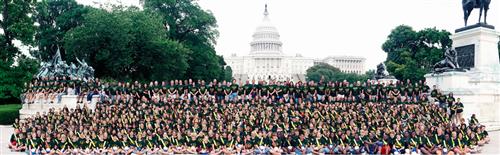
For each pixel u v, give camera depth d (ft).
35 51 277.64
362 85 139.95
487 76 153.89
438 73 157.17
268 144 100.53
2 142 117.29
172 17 311.68
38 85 154.40
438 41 352.69
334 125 109.91
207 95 135.64
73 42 236.84
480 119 144.36
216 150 99.66
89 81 154.40
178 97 130.72
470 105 143.02
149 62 254.27
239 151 99.19
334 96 137.08
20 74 210.38
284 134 103.04
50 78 155.33
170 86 140.67
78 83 153.99
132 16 251.19
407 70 325.42
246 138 101.30
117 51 236.84
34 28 221.46
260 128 106.83
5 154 98.07
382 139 100.07
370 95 137.49
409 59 332.39
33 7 224.33
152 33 248.32
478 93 144.36
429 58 339.57
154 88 140.77
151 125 109.60
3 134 134.21
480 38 161.17
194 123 107.76
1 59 212.84
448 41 351.05
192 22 309.22
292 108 120.67
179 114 115.34
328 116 116.78
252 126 108.27
